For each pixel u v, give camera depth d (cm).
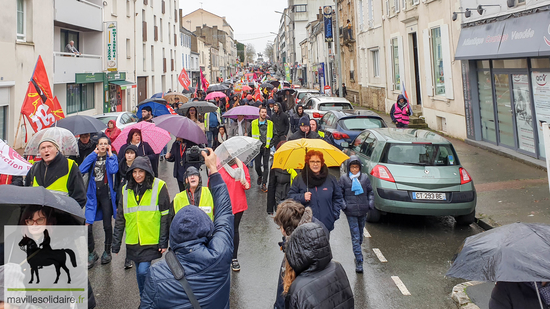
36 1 1706
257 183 1083
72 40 2530
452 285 534
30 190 276
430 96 1822
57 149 489
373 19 2620
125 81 3028
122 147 713
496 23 1234
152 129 757
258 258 626
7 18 1515
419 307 482
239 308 483
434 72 1780
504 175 1041
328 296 261
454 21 1523
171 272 279
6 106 1556
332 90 3384
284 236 391
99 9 2575
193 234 286
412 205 710
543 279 275
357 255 573
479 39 1309
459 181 718
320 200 516
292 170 602
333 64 3991
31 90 827
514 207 805
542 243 297
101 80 2589
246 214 840
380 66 2542
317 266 266
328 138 1196
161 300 275
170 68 4800
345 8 3434
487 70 1373
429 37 1766
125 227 469
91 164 600
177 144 770
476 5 1344
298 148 534
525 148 1198
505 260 288
